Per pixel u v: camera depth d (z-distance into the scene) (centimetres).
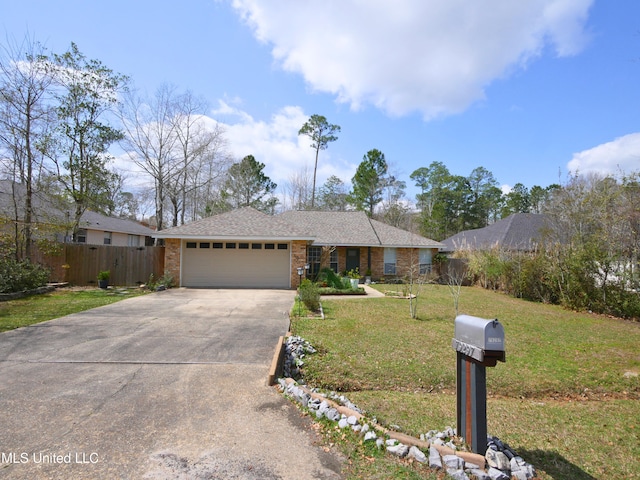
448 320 969
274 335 711
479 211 4722
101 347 603
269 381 464
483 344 302
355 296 1405
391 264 2116
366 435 332
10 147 1338
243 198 3697
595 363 655
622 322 1074
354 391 528
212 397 416
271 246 1593
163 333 707
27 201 1374
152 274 1500
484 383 319
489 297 1530
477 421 315
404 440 330
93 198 1675
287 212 2409
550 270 1402
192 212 3491
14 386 434
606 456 366
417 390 536
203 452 301
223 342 650
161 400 404
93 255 1543
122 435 325
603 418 458
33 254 1477
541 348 748
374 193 4069
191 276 1557
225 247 1576
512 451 347
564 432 418
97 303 1056
